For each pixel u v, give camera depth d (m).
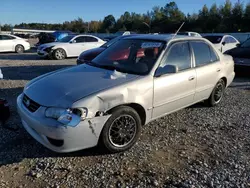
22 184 3.03
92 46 16.11
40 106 3.40
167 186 3.05
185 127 4.72
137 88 3.79
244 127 4.81
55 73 4.27
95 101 3.37
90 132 3.36
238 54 9.69
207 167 3.46
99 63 4.59
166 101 4.29
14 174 3.21
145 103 3.93
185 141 4.18
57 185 3.02
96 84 3.65
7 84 7.60
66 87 3.58
